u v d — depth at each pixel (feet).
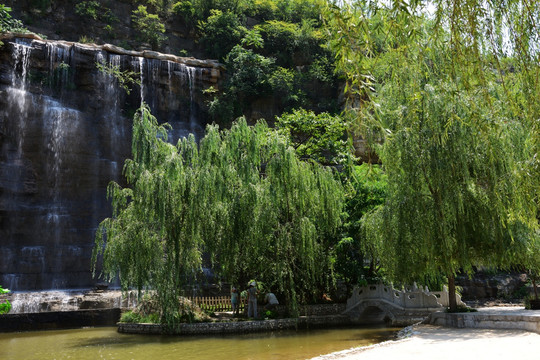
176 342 53.72
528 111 19.70
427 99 45.80
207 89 140.36
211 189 60.49
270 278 72.95
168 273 58.54
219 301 81.10
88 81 123.85
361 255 80.28
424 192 53.83
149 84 133.49
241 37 161.58
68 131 115.75
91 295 83.35
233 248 61.26
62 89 120.67
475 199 51.31
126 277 58.70
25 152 110.11
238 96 146.41
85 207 112.37
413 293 73.97
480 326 47.34
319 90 156.76
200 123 140.36
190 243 60.39
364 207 78.07
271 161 63.87
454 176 49.62
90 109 122.83
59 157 113.19
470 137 47.01
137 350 48.24
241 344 51.80
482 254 55.77
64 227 107.86
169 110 135.44
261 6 175.52
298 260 71.36
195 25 164.45
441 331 46.60
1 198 103.19
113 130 123.44
